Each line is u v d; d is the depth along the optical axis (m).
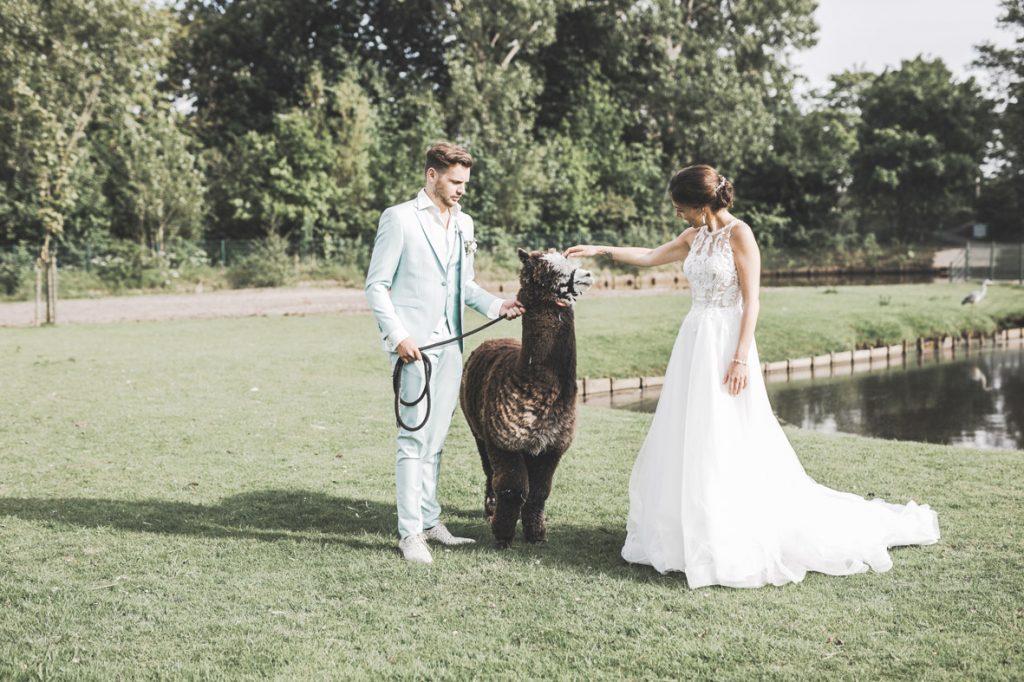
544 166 36.97
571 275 4.34
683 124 41.22
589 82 41.22
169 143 29.31
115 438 7.48
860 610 3.68
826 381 14.34
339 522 5.15
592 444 7.41
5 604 3.83
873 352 17.06
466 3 36.31
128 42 28.11
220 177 32.53
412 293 4.56
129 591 3.98
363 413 8.73
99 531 4.92
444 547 4.71
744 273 4.29
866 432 10.26
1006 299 23.95
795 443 7.48
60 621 3.63
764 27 43.78
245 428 7.93
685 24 42.81
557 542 4.75
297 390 10.15
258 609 3.76
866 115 51.06
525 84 36.28
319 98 33.38
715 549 4.03
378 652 3.33
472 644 3.39
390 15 40.84
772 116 42.28
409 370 4.52
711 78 40.22
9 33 26.05
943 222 56.19
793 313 19.19
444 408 4.70
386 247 4.53
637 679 3.09
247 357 12.84
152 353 13.27
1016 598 3.77
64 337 15.58
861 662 3.19
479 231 33.75
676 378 4.42
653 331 16.36
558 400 4.46
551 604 3.80
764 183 45.84
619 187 40.12
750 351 4.30
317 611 3.74
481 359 4.99
